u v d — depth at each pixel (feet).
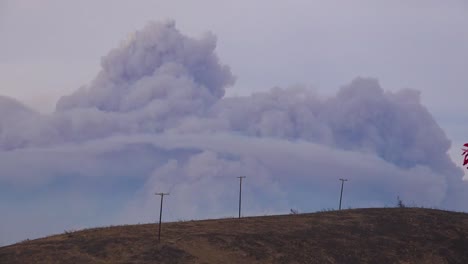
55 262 648.79
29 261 648.79
